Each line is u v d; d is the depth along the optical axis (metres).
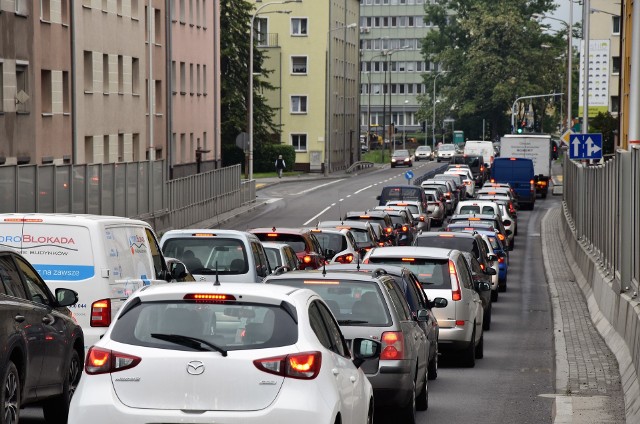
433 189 138.12
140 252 35.06
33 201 77.56
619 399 32.88
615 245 48.06
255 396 19.25
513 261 99.19
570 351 44.69
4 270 25.73
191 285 20.53
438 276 42.34
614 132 154.00
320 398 19.36
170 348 19.53
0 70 97.94
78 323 31.97
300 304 20.20
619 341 42.97
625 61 142.38
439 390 37.47
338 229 67.06
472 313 43.19
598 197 62.75
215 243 44.59
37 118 106.31
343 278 29.78
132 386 19.47
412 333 30.58
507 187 141.25
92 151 124.31
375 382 28.73
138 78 141.75
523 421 31.58
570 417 29.52
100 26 126.25
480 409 33.62
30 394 25.64
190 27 170.62
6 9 98.56
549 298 72.44
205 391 19.30
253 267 44.38
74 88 117.25
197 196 127.88
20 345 24.66
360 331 29.00
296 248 57.81
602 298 53.78
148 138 148.00
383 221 85.75
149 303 20.08
